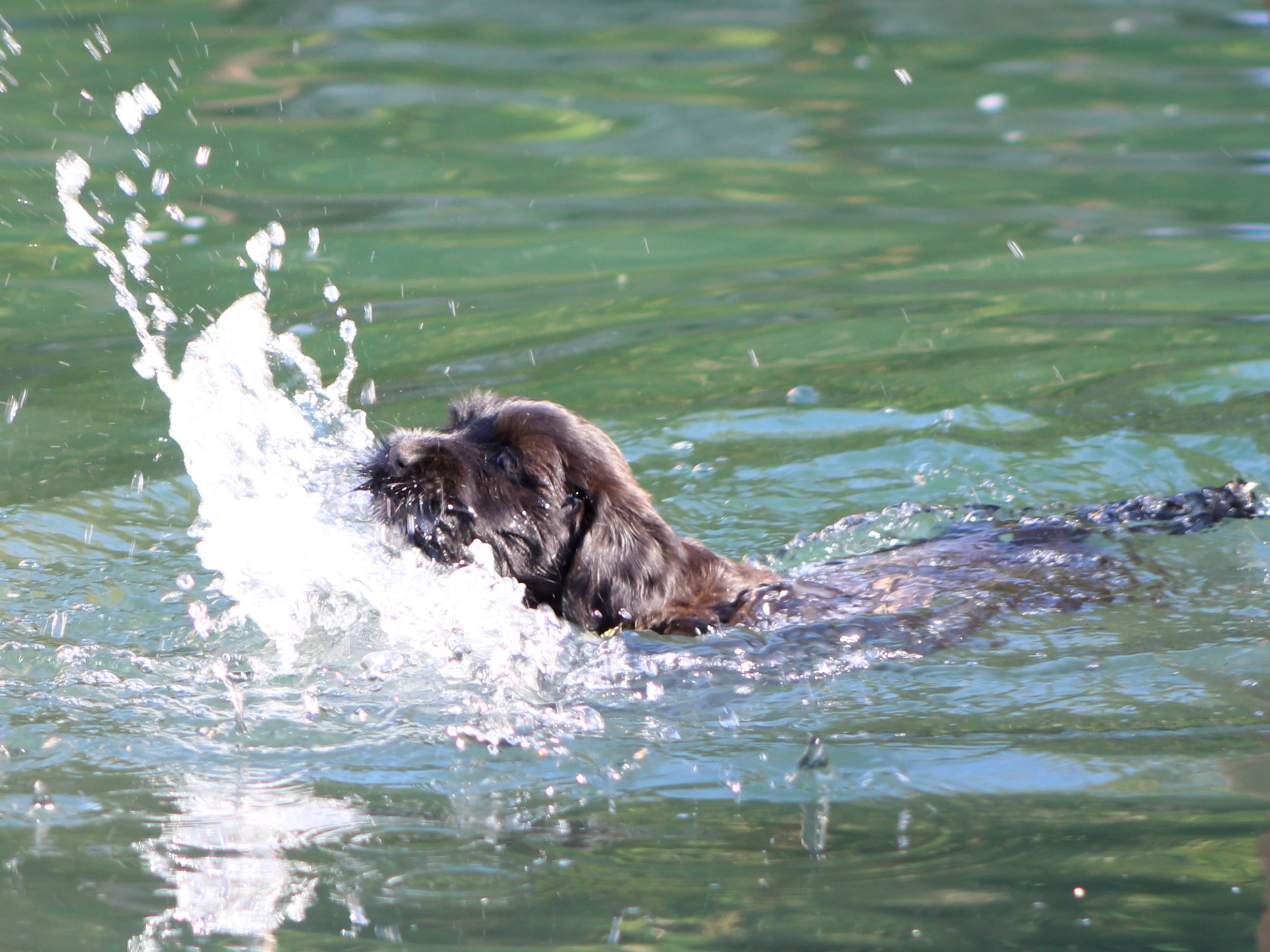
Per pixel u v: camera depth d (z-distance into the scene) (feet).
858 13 191.11
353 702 55.93
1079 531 72.69
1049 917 39.32
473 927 39.60
